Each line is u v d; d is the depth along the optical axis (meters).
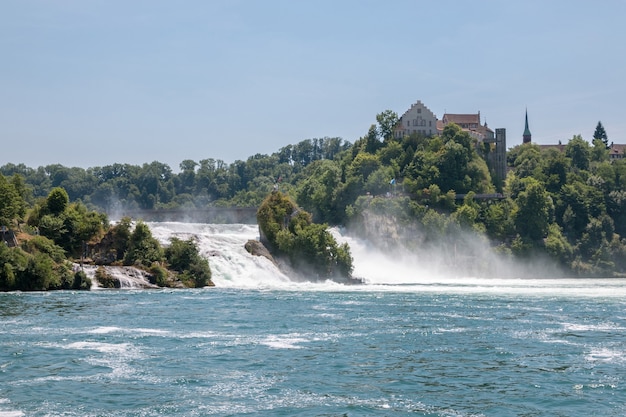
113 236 140.88
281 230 168.12
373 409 48.47
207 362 61.41
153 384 53.84
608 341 72.81
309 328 80.06
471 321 86.44
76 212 146.12
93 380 54.69
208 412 47.19
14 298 106.62
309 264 160.25
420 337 74.62
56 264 126.31
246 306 100.62
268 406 48.72
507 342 72.12
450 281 175.38
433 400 50.91
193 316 89.06
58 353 64.12
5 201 137.62
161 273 133.88
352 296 118.25
